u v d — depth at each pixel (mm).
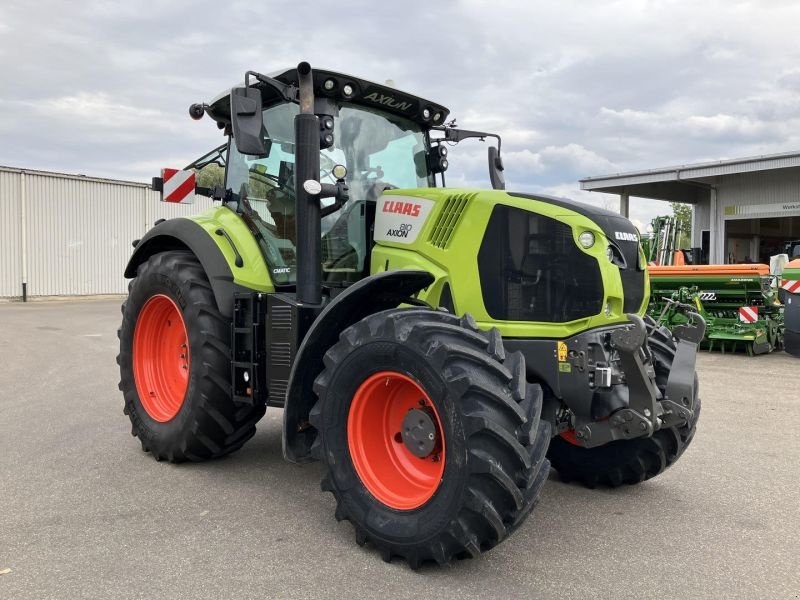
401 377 3023
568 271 3328
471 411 2742
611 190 23828
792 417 6113
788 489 4148
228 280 4219
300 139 3637
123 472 4328
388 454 3268
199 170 5191
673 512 3754
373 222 4121
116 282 25031
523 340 3389
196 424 4238
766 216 21500
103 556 3051
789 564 3061
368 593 2734
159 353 4895
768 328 10766
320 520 3535
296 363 3369
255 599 2672
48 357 9773
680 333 3826
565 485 4297
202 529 3389
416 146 4566
